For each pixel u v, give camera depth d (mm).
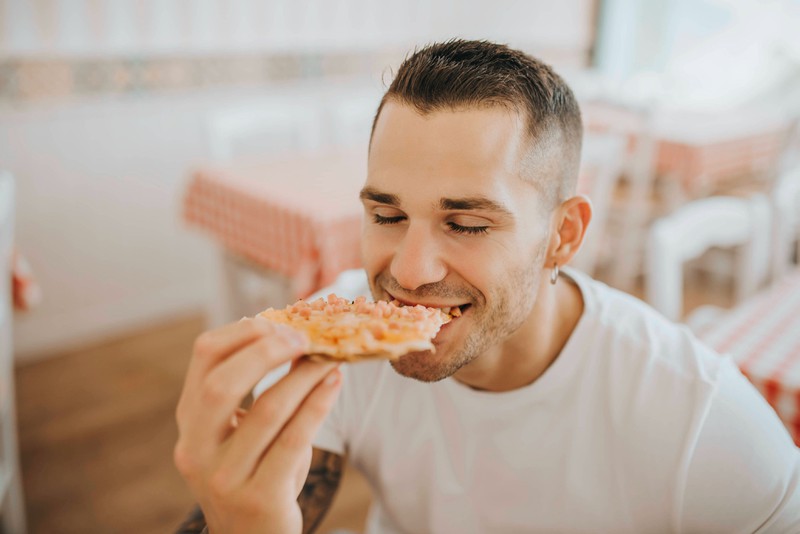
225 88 3703
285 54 3877
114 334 3512
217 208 2691
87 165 3303
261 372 634
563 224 938
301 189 2525
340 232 2229
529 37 5109
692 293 4027
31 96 3064
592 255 3047
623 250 3729
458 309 833
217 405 632
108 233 3453
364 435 1118
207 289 3889
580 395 985
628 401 968
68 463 2453
